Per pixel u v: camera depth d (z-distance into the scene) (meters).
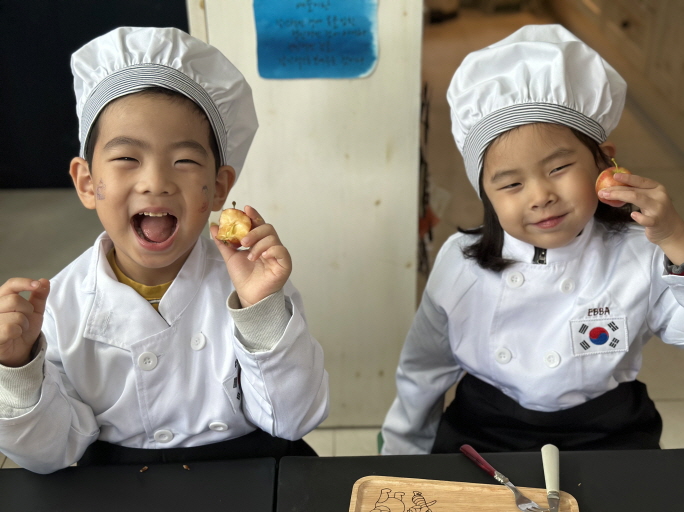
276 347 0.97
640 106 4.30
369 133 1.62
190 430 1.09
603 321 1.17
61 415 0.95
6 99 3.42
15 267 2.91
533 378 1.21
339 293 1.80
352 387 1.94
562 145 1.06
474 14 7.18
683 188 3.35
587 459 0.91
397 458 0.92
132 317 1.05
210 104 1.04
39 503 0.86
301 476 0.89
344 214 1.71
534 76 1.08
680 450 0.92
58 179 3.65
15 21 3.25
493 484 0.87
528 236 1.11
